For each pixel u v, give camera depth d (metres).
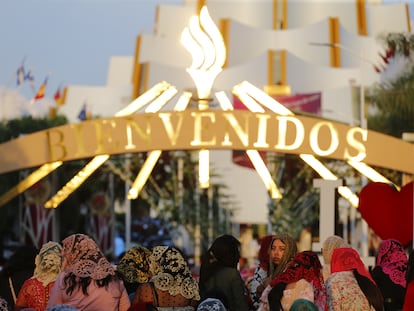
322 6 140.50
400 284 14.84
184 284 13.58
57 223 64.19
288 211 70.50
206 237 84.06
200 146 29.61
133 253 15.09
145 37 128.62
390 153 30.05
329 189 21.53
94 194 76.94
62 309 11.17
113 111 120.88
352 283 13.16
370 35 138.25
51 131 30.73
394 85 64.56
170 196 79.69
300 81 117.94
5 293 15.70
